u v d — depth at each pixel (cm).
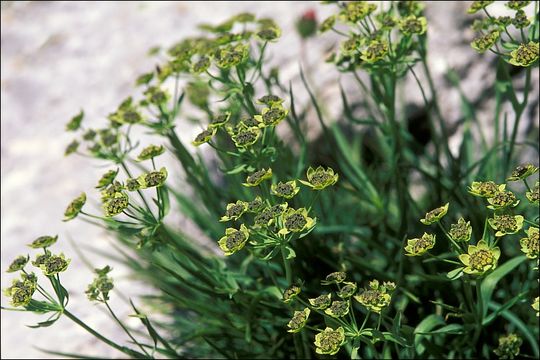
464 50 392
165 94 301
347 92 401
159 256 346
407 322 305
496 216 212
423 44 303
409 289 308
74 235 404
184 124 422
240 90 277
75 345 351
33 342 359
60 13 525
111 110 450
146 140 425
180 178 384
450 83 392
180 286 343
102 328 354
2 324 372
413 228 341
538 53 232
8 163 450
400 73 294
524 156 367
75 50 492
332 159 379
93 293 250
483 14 392
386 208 329
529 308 296
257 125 240
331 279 226
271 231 224
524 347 297
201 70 274
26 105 476
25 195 430
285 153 327
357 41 276
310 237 314
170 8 489
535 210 331
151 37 477
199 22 470
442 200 335
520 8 253
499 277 255
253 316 296
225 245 219
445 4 399
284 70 418
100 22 505
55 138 452
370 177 342
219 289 274
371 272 299
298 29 386
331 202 349
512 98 291
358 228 344
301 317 218
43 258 237
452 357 282
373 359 295
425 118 398
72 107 462
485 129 385
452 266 308
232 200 351
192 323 329
